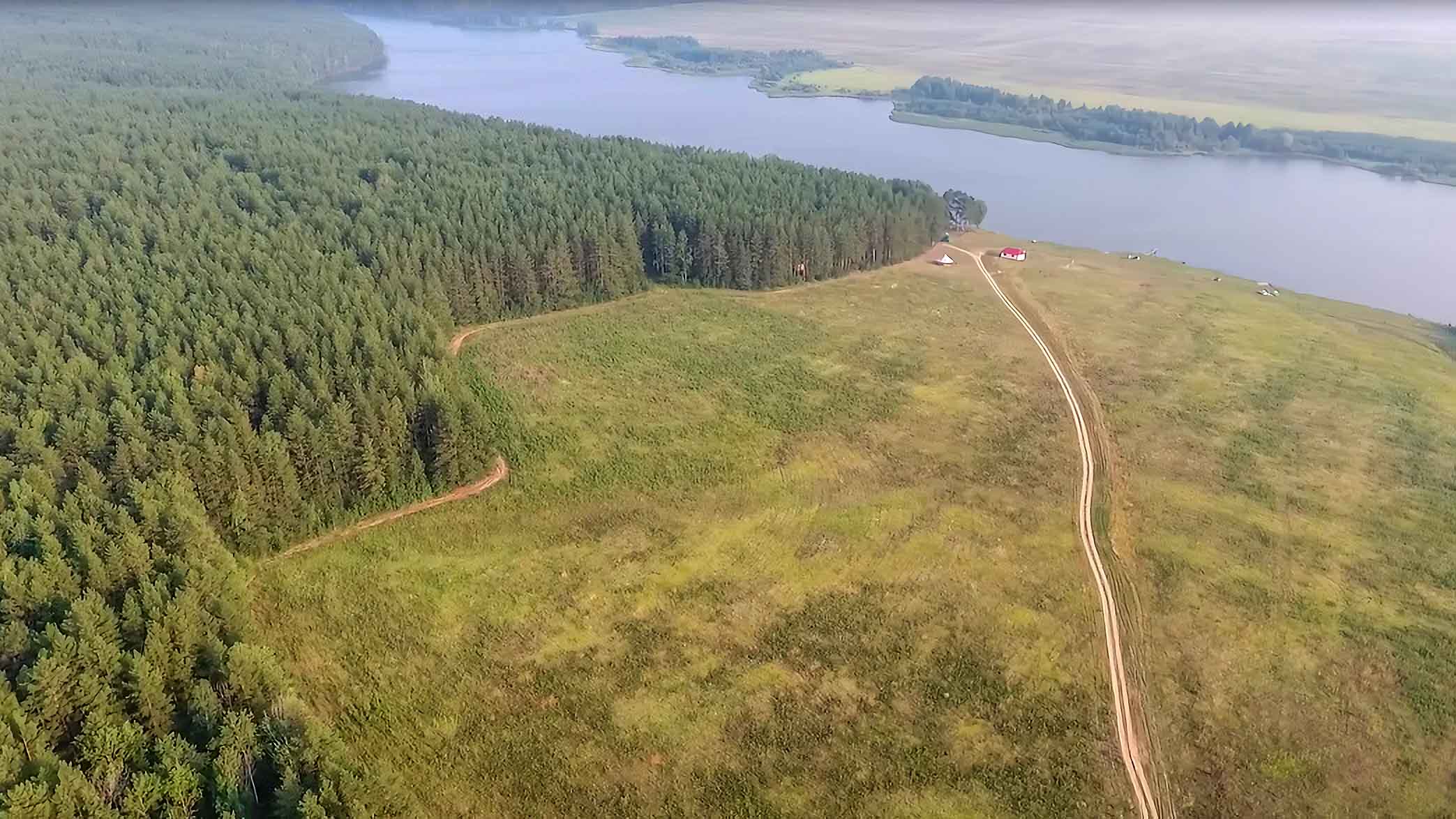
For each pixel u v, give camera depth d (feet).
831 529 236.63
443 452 244.42
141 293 290.76
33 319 266.36
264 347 267.80
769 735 175.01
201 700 153.07
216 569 181.88
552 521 239.09
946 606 209.26
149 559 181.27
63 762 130.31
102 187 387.75
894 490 253.85
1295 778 167.22
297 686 183.11
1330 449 274.57
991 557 226.17
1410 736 175.83
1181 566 222.69
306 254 334.65
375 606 207.00
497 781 164.66
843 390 310.86
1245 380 318.86
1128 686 187.52
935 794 163.73
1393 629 202.69
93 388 234.17
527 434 277.44
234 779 136.77
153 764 140.97
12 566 166.71
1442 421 291.58
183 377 248.73
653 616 205.46
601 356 335.06
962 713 180.55
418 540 230.27
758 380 317.42
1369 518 241.55
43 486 197.16
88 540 174.81
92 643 153.79
